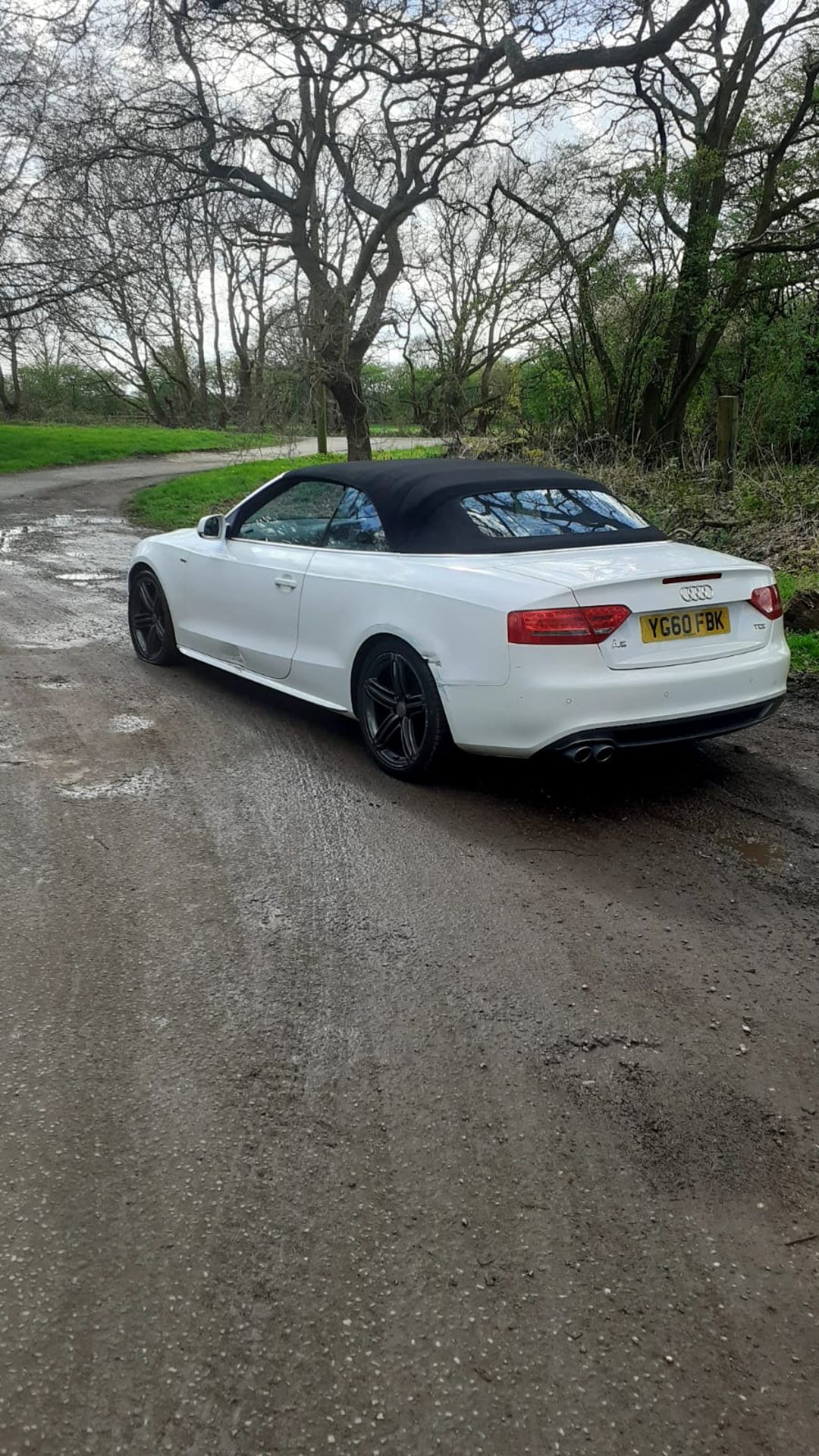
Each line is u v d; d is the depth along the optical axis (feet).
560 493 15.79
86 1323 5.75
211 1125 7.42
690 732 13.46
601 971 9.72
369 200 71.31
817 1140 7.47
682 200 56.39
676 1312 5.95
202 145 64.23
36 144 67.15
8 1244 6.28
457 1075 8.08
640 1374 5.54
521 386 70.03
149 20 55.62
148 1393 5.36
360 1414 5.27
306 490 17.21
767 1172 7.13
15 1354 5.55
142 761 15.46
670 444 53.31
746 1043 8.63
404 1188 6.86
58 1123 7.41
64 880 11.39
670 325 57.31
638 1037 8.66
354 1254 6.29
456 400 93.50
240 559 17.95
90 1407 5.27
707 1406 5.38
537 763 15.75
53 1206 6.61
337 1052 8.35
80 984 9.29
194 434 160.66
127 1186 6.81
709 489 35.47
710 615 13.60
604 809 13.87
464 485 15.16
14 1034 8.47
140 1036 8.50
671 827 13.30
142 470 101.40
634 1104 7.79
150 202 63.98
